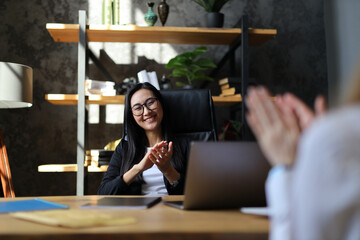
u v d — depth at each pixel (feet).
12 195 8.30
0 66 7.77
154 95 6.79
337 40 10.38
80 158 8.30
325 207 1.26
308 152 1.34
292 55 10.75
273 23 10.71
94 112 10.00
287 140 1.73
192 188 3.08
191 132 7.10
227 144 3.07
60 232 2.30
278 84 10.66
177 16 10.34
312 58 10.78
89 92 8.66
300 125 1.92
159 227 2.45
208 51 10.45
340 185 1.24
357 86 1.31
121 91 9.04
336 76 10.40
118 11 8.96
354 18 9.71
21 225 2.51
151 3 9.11
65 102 9.15
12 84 7.86
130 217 2.83
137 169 5.42
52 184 9.83
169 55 10.32
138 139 6.68
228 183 3.12
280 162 1.73
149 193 6.31
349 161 1.24
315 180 1.29
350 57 9.84
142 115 6.57
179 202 3.59
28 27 9.95
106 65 10.14
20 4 9.95
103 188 5.65
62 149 9.90
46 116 9.91
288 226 1.63
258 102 1.81
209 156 3.03
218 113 10.37
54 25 8.44
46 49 9.99
